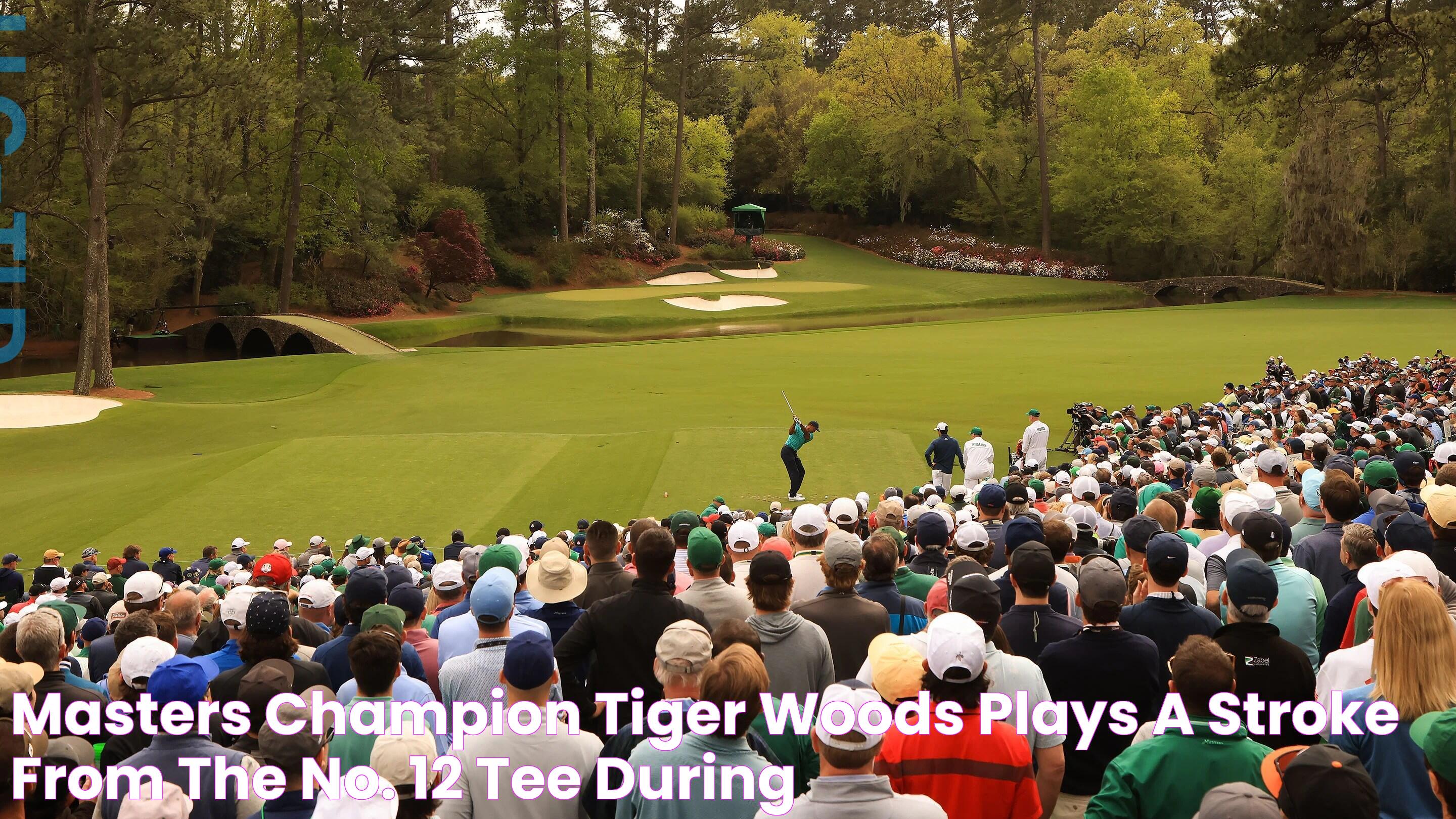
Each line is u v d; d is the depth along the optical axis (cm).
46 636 560
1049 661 529
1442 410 1952
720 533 965
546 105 8312
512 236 8575
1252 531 639
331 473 2352
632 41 8788
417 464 2414
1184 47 9894
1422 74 4362
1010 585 683
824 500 2006
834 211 10938
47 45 3775
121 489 2298
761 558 551
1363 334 4809
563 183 8450
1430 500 671
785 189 10975
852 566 605
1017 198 9594
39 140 4569
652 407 3212
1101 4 11031
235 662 634
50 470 2756
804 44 13288
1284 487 1023
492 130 8681
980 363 4075
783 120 11131
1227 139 8581
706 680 409
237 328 5494
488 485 2236
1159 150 8394
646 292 7700
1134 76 8369
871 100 10088
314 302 6469
